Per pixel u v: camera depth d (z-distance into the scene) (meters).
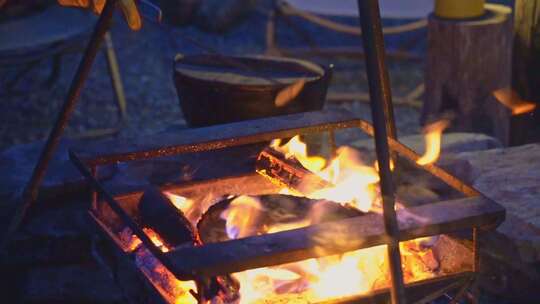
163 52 6.14
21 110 5.21
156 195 2.44
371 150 3.54
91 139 4.82
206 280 1.92
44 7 5.83
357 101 5.33
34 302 3.02
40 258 3.11
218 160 3.14
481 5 4.26
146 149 2.49
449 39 4.17
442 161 3.21
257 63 3.62
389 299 2.14
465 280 2.21
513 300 2.88
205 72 3.51
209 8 6.46
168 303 2.08
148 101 5.36
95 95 5.45
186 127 3.80
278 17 5.53
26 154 3.52
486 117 4.24
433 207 2.12
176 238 2.26
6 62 4.57
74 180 3.19
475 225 2.09
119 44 6.26
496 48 4.16
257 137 2.57
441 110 4.31
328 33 6.50
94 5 2.67
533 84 3.54
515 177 3.05
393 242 1.91
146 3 2.48
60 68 5.80
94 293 3.03
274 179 2.68
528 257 2.69
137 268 2.27
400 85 5.61
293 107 3.31
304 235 2.01
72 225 3.12
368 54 1.85
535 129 3.58
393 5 4.91
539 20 3.45
